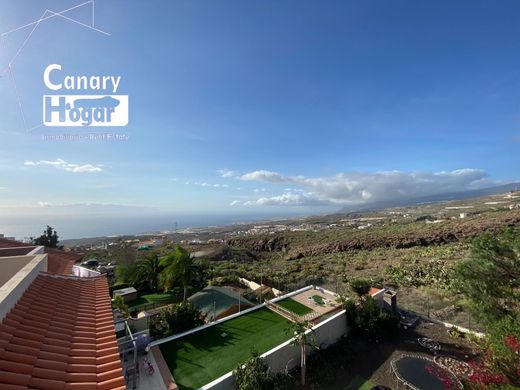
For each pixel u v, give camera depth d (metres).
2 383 3.72
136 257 35.69
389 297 20.92
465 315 20.36
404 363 14.56
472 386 11.68
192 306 17.80
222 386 11.34
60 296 6.73
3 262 7.79
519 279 11.98
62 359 4.59
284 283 31.17
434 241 52.22
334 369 14.70
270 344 14.55
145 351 13.22
